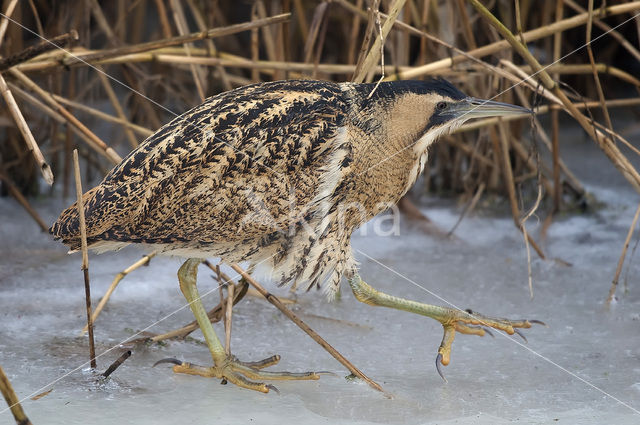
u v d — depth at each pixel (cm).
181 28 952
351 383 617
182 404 571
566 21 825
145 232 612
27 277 830
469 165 1139
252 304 782
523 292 825
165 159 606
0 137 1144
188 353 671
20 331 691
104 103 1399
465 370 645
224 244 634
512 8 1142
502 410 569
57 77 1058
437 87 680
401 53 1000
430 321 757
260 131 617
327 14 877
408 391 602
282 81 666
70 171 1209
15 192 956
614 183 1219
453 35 1014
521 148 1083
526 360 662
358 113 648
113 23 1371
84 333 694
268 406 574
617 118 1523
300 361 659
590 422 547
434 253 952
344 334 719
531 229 1035
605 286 838
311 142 627
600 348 682
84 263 596
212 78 1034
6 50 1026
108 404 565
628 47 909
